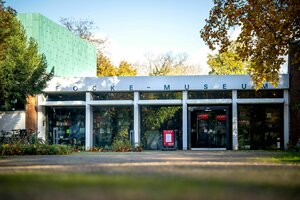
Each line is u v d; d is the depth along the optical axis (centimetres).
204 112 3459
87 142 3525
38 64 2994
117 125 3575
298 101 3059
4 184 820
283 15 2292
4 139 3275
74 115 3609
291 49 2480
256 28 2369
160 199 607
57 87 3528
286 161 1731
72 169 1286
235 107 3394
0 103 3381
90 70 4922
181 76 3438
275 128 3431
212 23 2538
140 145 3366
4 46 2848
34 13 3600
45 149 2686
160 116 3534
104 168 1311
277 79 2508
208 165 1453
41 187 763
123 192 683
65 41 4153
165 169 1248
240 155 2348
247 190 735
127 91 3522
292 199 648
